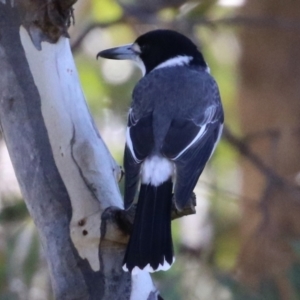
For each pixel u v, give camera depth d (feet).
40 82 27.94
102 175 27.66
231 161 48.73
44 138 27.73
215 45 51.70
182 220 44.52
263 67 47.85
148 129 28.30
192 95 30.09
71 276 27.07
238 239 45.80
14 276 38.68
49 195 27.48
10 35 27.89
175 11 48.06
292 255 43.29
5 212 39.14
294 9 47.50
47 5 27.78
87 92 48.73
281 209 44.88
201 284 39.34
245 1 48.32
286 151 46.91
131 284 27.02
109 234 26.78
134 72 48.91
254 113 48.19
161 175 26.48
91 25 47.24
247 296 37.01
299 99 47.37
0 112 28.09
